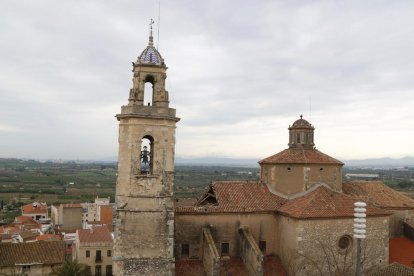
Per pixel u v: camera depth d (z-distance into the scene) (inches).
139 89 1414.9
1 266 2453.2
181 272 1433.3
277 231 1551.4
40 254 2588.6
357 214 893.8
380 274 1331.2
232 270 1455.5
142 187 1384.1
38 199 7613.2
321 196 1487.5
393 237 1713.8
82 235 3110.2
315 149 1764.3
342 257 1418.6
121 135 1407.5
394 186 7278.5
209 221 1515.7
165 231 1390.3
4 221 5433.1
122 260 1357.0
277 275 1443.2
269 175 1667.1
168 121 1417.3
